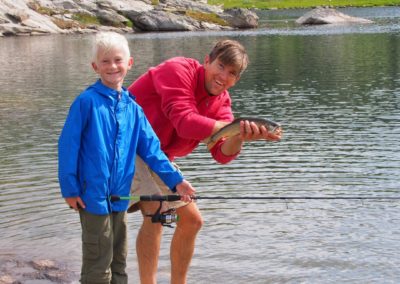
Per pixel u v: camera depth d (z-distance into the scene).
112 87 3.34
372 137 8.41
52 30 33.72
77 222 5.36
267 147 7.89
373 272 4.40
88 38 30.17
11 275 4.41
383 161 7.13
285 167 6.95
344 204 5.72
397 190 6.07
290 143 8.14
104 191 3.29
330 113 10.38
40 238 5.03
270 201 5.82
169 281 4.29
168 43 26.80
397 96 12.00
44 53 22.92
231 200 5.86
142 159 3.57
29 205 5.75
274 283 4.27
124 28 36.06
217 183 6.39
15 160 7.39
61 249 4.85
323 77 15.26
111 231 3.36
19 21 33.03
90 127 3.26
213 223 5.28
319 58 19.91
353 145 7.96
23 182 6.45
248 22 38.22
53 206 5.72
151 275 3.76
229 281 4.30
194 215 3.74
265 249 4.77
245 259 4.61
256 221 5.32
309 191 6.09
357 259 4.59
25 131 9.15
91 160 3.26
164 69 3.65
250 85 14.10
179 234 3.79
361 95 12.27
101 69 3.32
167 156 3.90
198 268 4.47
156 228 3.73
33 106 11.45
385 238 4.94
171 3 43.19
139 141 3.49
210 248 4.78
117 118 3.32
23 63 19.55
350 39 26.88
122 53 3.33
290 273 4.40
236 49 3.59
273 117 10.13
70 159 3.22
